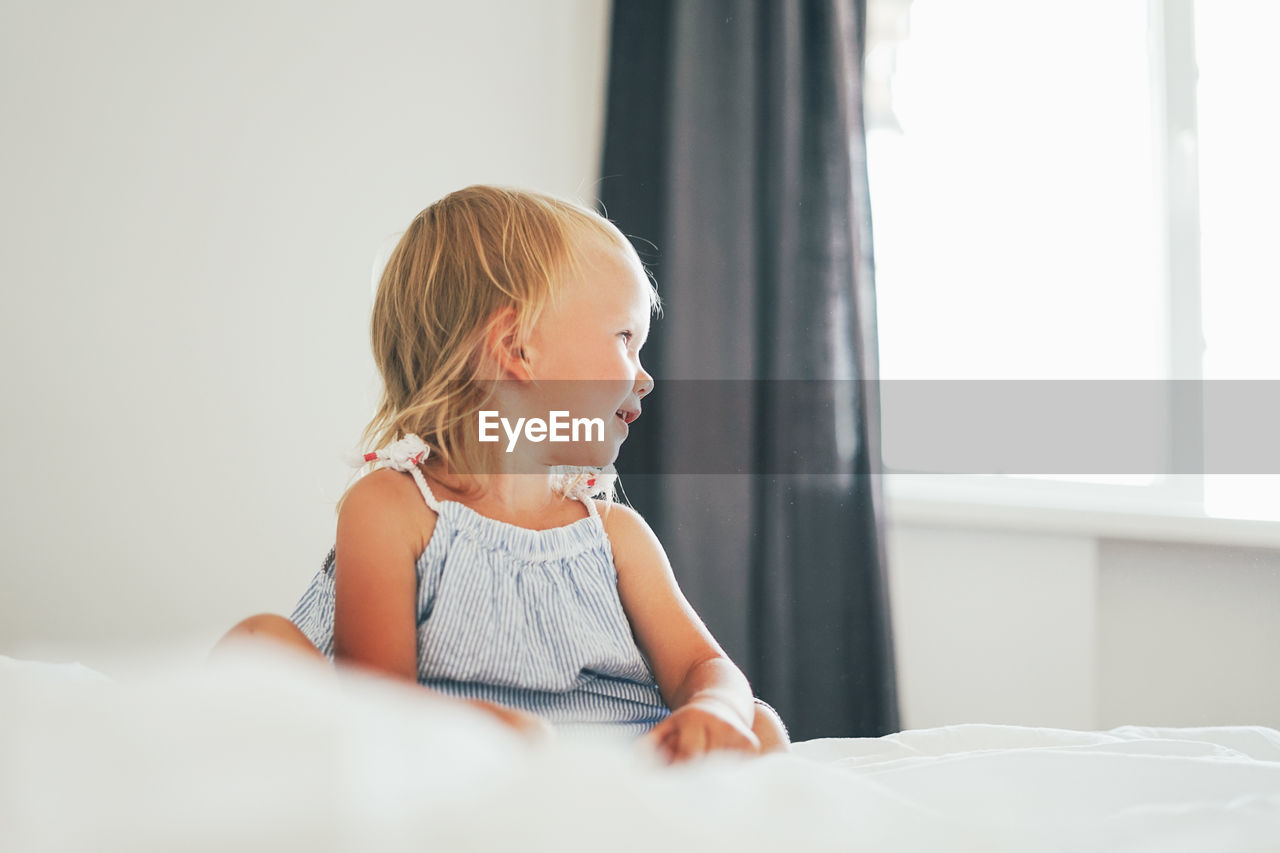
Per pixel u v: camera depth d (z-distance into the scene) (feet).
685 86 5.80
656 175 5.82
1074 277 6.93
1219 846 1.15
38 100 5.32
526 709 2.48
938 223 6.90
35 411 5.19
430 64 5.83
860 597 5.65
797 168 5.87
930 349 6.81
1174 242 6.78
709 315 5.72
